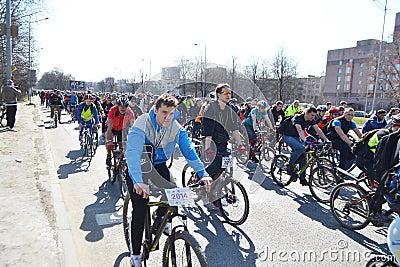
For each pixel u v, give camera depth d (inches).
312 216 191.5
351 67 3034.0
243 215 172.6
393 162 140.6
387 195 145.3
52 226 151.9
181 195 103.7
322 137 247.0
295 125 240.7
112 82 1665.8
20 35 922.7
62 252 128.7
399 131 143.0
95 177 263.7
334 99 3216.0
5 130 480.7
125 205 140.3
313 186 229.3
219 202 179.2
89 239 153.9
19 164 270.4
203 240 157.9
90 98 349.7
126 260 134.6
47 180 225.9
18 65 1172.5
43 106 1332.4
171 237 102.8
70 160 325.7
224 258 141.0
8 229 147.2
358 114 1838.1
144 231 115.2
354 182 173.9
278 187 250.7
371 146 166.7
